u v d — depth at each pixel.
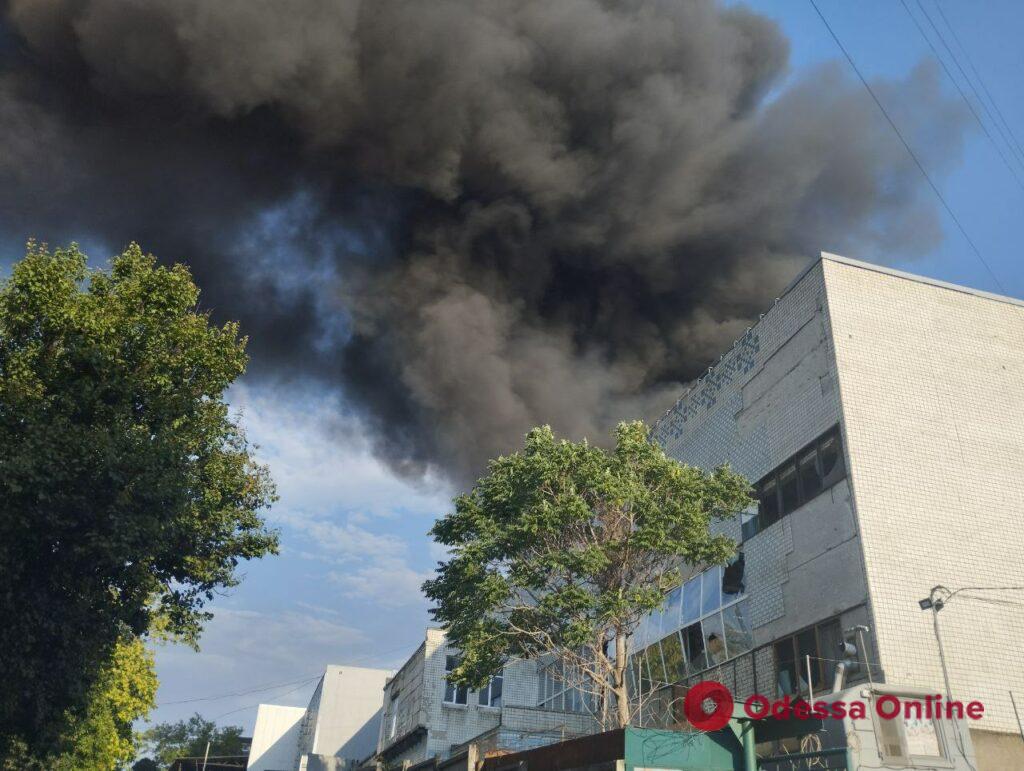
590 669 18.61
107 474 13.79
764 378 22.38
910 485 18.03
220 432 18.20
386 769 36.53
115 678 33.81
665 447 27.77
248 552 18.84
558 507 17.80
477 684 18.70
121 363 15.97
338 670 54.19
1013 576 17.53
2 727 15.11
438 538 19.25
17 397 14.51
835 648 17.31
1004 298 21.36
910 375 19.45
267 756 61.62
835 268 20.41
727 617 21.52
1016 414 19.72
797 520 19.58
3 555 13.14
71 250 16.80
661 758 13.96
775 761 13.73
